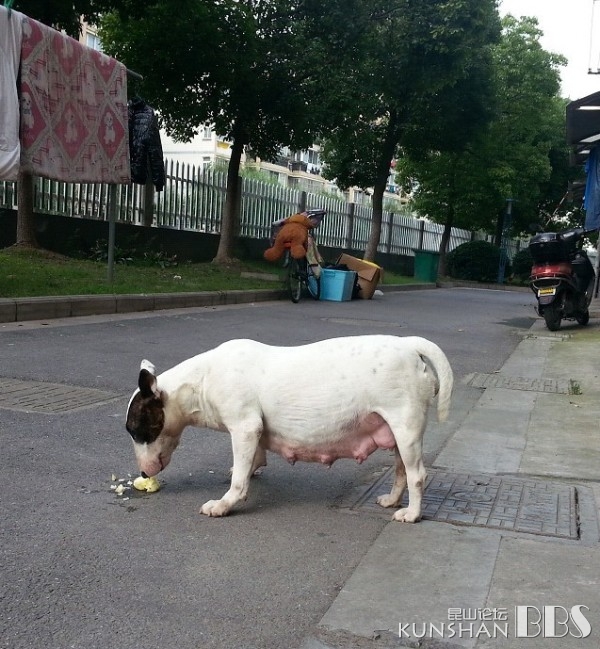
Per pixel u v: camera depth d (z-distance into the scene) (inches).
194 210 743.7
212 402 148.7
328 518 147.8
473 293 957.2
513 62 1200.2
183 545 130.6
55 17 531.5
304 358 148.3
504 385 294.4
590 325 528.7
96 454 177.8
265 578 119.3
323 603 111.7
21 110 368.8
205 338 357.1
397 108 843.4
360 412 145.0
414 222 1318.9
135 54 616.1
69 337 328.5
